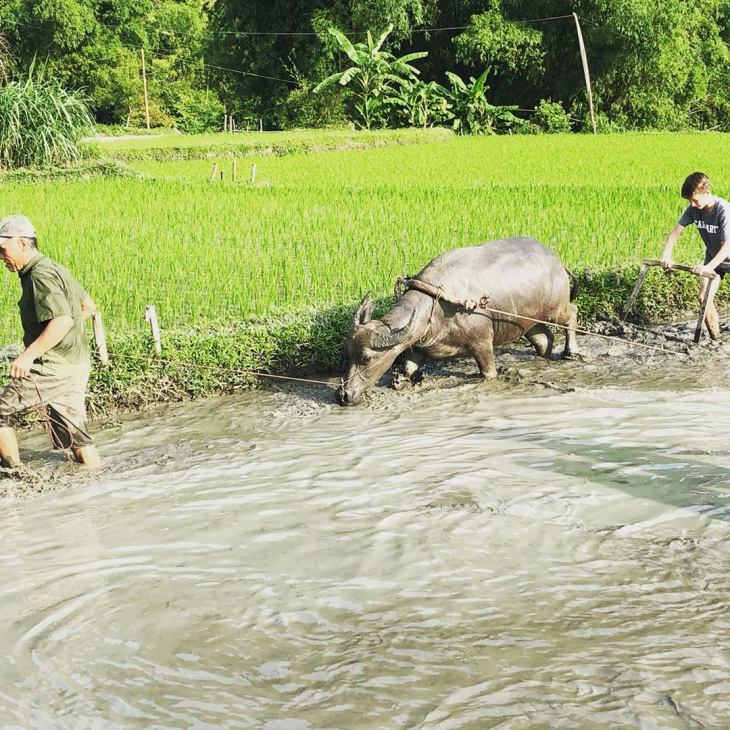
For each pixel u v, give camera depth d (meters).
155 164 24.88
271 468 6.21
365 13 40.62
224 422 7.37
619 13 40.62
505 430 6.88
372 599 4.38
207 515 5.43
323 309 9.18
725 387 7.93
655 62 42.62
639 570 4.61
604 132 43.62
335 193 16.27
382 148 29.89
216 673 3.82
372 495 5.66
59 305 5.73
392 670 3.80
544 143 31.22
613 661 3.83
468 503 5.49
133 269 10.46
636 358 8.91
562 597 4.36
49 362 5.93
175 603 4.39
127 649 4.01
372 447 6.60
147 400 7.84
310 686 3.71
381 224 12.79
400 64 39.12
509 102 46.59
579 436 6.66
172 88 55.34
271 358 8.43
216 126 54.66
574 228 12.44
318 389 8.26
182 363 7.81
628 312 10.04
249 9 44.28
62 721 3.52
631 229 12.45
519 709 3.53
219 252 11.21
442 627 4.12
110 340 8.02
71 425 6.12
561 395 7.78
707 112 49.75
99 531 5.24
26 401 5.94
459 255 8.12
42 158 20.67
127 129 46.25
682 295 10.60
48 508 5.61
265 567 4.73
